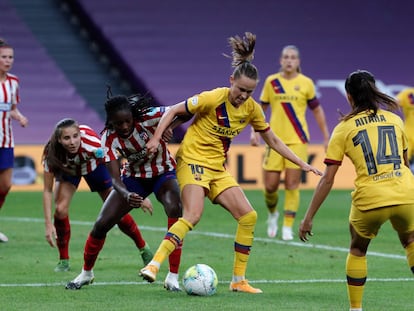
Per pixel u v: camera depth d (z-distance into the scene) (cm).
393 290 2280
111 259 2852
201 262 2805
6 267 2680
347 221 4053
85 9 6994
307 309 1970
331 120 6588
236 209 2189
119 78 6800
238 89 2077
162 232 3625
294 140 3547
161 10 7012
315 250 3109
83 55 6838
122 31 6944
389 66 6900
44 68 6756
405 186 1820
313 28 6975
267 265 2750
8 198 4975
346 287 2325
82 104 6650
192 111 2116
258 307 1989
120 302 2052
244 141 6144
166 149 2248
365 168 1836
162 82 6800
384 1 7075
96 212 4362
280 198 5069
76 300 2083
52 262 2794
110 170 2152
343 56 6906
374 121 1861
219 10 7019
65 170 2467
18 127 6419
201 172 2141
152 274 2030
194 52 6888
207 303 2038
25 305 2014
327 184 1878
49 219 2459
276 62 6869
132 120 2117
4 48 3347
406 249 1903
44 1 7019
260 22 6994
